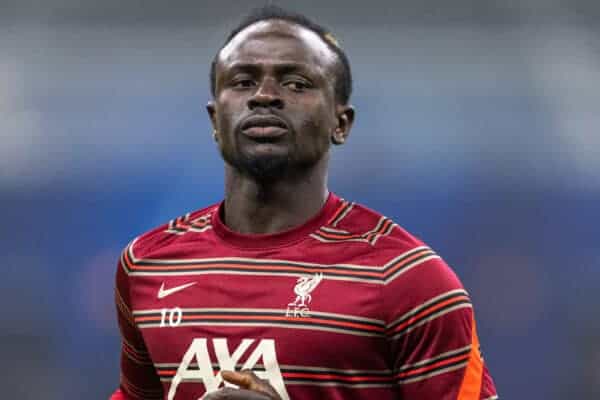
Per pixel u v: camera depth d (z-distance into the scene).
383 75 55.72
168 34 62.03
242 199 11.23
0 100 52.22
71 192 46.97
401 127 49.88
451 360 10.46
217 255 11.06
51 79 56.25
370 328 10.39
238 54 11.05
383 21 63.97
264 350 10.38
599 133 49.81
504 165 47.78
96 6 64.19
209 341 10.59
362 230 11.10
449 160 47.81
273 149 10.80
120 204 47.00
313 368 10.33
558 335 43.50
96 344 45.06
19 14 63.44
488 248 45.16
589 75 57.16
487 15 63.34
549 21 62.12
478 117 50.97
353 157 47.31
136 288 11.36
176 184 47.78
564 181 46.72
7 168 47.41
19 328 44.97
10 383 44.50
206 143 49.44
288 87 10.95
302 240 10.98
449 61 57.66
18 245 46.12
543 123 50.62
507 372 43.31
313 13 64.69
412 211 46.00
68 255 46.09
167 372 10.83
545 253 44.75
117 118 50.94
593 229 45.53
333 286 10.55
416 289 10.48
